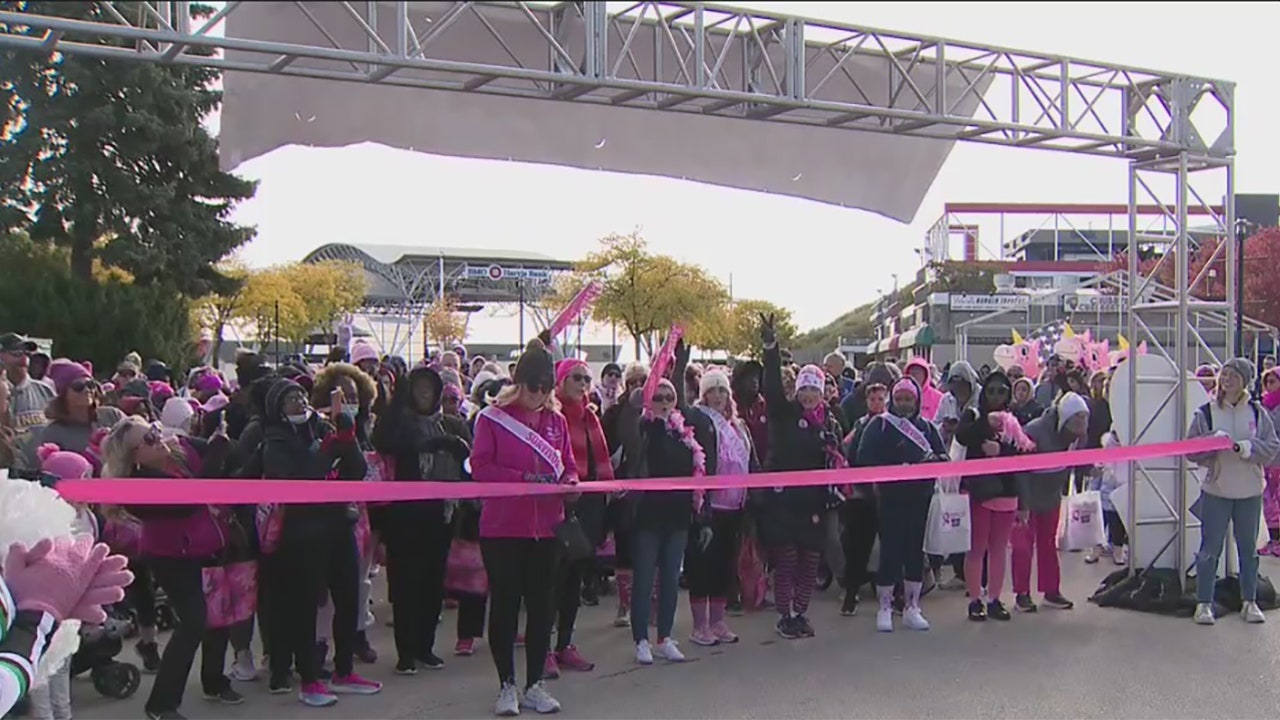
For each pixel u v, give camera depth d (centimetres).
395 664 621
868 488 745
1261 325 2364
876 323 8312
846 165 784
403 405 613
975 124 717
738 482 608
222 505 532
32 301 1981
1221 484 704
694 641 667
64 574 170
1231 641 664
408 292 5588
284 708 535
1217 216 832
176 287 2248
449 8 590
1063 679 583
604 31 607
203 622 513
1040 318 3456
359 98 622
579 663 609
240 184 2181
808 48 706
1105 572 898
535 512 519
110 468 495
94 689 561
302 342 4150
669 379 739
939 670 603
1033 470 707
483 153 681
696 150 731
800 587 683
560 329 648
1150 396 792
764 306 4906
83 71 1903
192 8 530
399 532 595
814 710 531
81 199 2012
